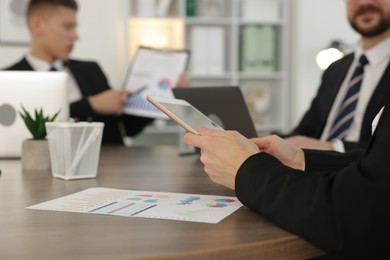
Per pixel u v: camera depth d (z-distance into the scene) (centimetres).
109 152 213
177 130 407
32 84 181
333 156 111
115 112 275
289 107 439
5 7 372
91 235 76
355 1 237
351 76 239
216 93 176
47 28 300
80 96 313
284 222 77
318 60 402
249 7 425
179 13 409
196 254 67
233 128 175
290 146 111
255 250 71
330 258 99
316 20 427
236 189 87
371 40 239
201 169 154
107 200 100
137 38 409
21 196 108
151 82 270
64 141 130
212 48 413
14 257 66
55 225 82
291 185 78
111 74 407
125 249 69
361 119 226
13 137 182
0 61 375
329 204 72
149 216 87
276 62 441
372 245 69
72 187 119
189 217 86
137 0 398
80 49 397
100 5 401
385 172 69
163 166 162
